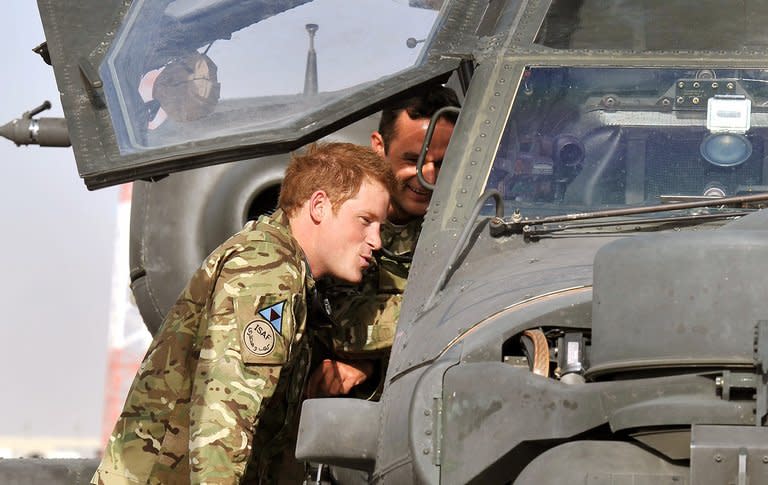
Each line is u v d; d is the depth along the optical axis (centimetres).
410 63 735
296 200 657
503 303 565
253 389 609
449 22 741
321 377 725
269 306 619
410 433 528
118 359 3334
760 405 472
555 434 502
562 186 677
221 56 740
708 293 478
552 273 586
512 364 544
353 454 578
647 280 487
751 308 475
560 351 536
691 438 473
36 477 849
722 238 480
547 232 639
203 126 721
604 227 641
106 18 738
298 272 633
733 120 688
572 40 713
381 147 755
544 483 491
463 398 518
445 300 605
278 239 637
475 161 678
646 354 485
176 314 649
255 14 746
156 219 991
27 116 871
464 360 536
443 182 673
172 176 989
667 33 711
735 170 680
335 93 732
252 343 612
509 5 741
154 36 738
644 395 489
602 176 679
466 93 707
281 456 680
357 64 739
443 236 648
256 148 714
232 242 639
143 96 722
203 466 600
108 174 700
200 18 747
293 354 639
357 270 658
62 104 714
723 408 477
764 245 476
